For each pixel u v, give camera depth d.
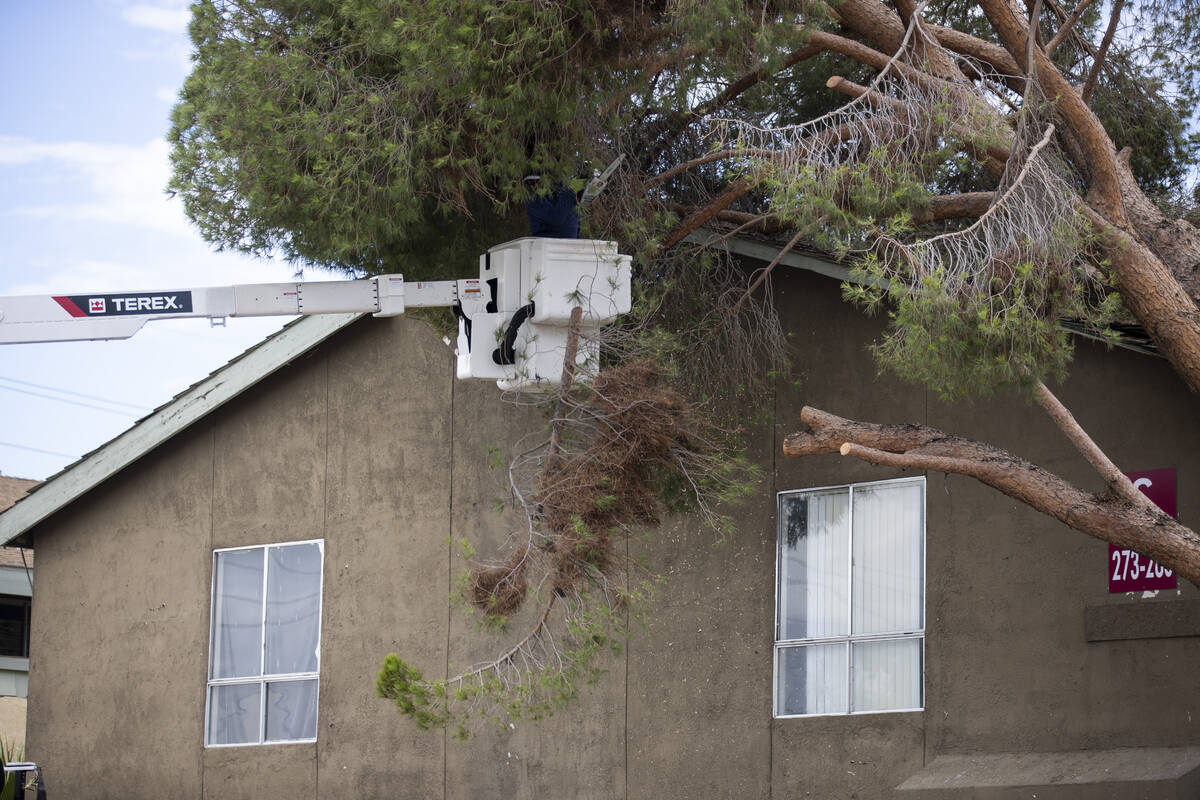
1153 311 8.95
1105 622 10.30
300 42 10.00
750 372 12.09
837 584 11.87
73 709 16.48
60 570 16.91
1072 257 8.29
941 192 12.03
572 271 9.78
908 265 8.33
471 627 13.95
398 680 9.02
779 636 12.11
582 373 9.85
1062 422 8.46
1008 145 9.29
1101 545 10.46
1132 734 10.10
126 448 16.27
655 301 10.51
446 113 9.62
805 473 12.15
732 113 11.55
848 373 11.97
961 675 10.98
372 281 9.94
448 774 13.84
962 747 10.87
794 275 12.36
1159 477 10.28
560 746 13.13
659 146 11.53
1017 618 10.77
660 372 10.26
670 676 12.59
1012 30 9.45
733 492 10.70
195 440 16.23
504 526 14.02
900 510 11.63
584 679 12.74
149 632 16.14
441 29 8.87
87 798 16.17
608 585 9.55
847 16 10.69
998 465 8.60
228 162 9.89
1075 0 12.12
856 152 9.56
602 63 9.55
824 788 11.55
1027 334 7.87
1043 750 10.47
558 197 10.12
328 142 9.48
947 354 7.89
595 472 9.62
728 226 12.05
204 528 15.98
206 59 10.29
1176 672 9.98
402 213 9.62
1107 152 9.22
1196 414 10.20
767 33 9.28
